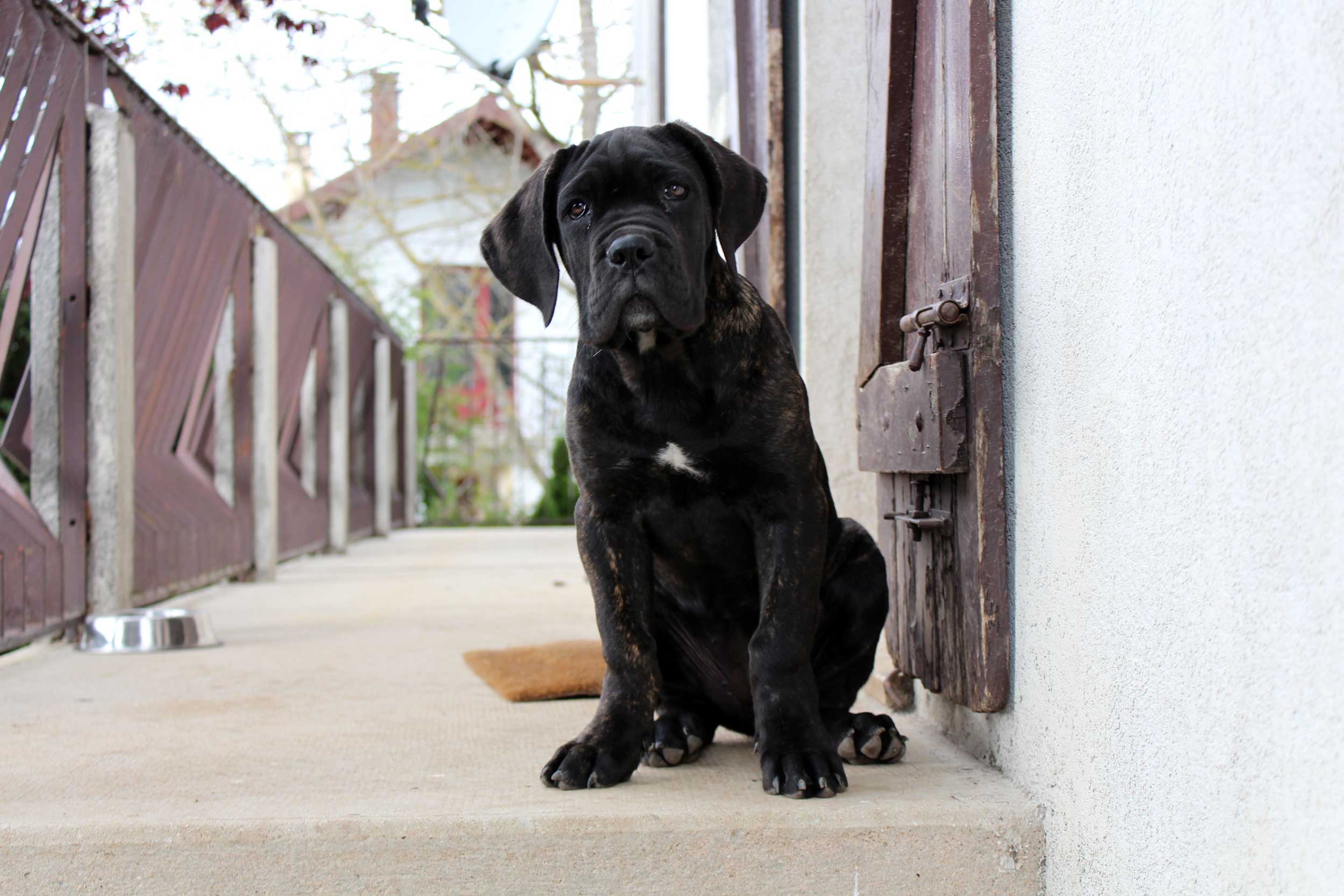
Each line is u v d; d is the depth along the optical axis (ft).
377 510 38.68
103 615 14.12
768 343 8.24
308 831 6.77
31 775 7.95
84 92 14.30
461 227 60.95
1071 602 6.77
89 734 9.32
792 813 6.95
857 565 8.74
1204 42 5.22
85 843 6.72
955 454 7.79
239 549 22.07
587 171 8.11
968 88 7.73
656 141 8.29
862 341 9.84
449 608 18.52
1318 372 4.44
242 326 22.06
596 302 7.77
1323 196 4.39
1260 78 4.79
